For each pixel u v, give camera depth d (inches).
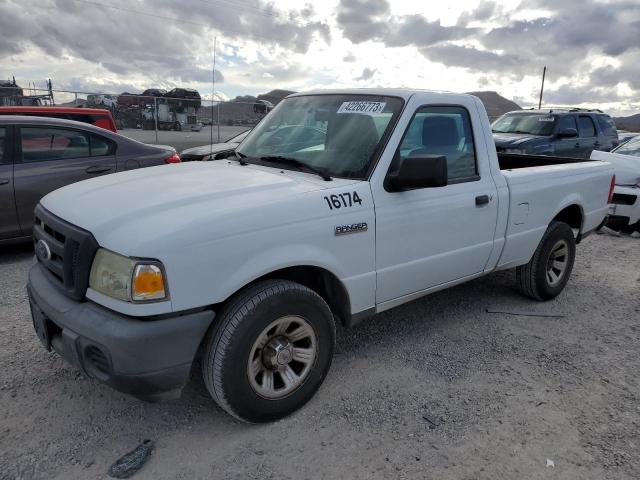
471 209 150.5
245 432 113.2
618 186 311.6
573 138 468.4
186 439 110.3
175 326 98.0
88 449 106.0
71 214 110.3
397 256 134.7
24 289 191.9
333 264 120.6
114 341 94.3
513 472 103.7
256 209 108.2
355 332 164.6
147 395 100.1
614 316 185.5
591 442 113.6
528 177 171.5
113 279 96.9
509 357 151.3
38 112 313.7
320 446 109.4
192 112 619.2
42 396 123.0
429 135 142.4
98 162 247.8
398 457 106.9
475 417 121.2
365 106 141.7
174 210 104.7
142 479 98.3
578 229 205.3
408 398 128.0
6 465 100.3
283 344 114.0
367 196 125.9
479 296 199.2
